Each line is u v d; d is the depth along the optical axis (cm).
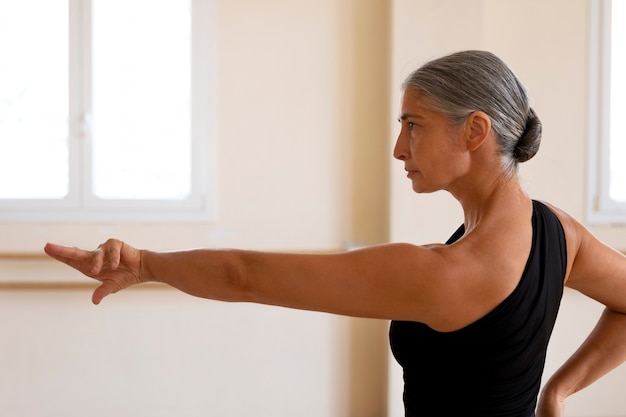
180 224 393
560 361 420
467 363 112
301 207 401
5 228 380
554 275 119
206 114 395
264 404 400
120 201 390
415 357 119
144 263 115
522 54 412
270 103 397
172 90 395
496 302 109
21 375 383
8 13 384
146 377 391
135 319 389
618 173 427
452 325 110
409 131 120
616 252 132
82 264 114
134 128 394
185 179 397
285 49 397
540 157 417
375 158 404
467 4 393
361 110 403
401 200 395
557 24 414
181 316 392
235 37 394
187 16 395
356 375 406
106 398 388
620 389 423
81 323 386
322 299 107
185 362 393
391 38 391
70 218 386
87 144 388
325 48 399
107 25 390
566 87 417
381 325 406
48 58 387
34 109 386
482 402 113
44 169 388
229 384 397
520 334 112
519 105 117
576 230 128
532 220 119
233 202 397
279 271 108
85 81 387
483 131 114
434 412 117
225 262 110
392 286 106
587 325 420
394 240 395
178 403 393
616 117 426
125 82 392
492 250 111
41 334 383
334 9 399
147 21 392
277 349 400
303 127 400
